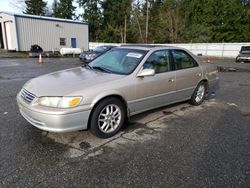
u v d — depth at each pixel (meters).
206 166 2.97
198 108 5.48
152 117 4.73
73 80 3.65
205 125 4.40
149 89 4.20
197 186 2.58
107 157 3.12
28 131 3.81
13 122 4.17
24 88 3.68
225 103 6.05
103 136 3.65
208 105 5.78
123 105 3.87
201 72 5.50
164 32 41.19
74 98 3.22
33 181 2.58
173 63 4.77
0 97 5.88
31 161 2.96
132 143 3.55
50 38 26.56
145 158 3.12
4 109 4.89
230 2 38.84
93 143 3.50
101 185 2.54
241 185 2.61
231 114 5.12
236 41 39.34
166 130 4.10
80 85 3.45
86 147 3.37
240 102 6.20
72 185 2.53
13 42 24.52
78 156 3.12
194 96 5.51
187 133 3.99
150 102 4.30
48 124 3.18
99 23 51.53
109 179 2.65
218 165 3.00
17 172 2.72
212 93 7.03
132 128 4.13
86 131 3.90
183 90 5.05
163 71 4.53
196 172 2.83
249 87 8.51
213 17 40.34
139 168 2.88
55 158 3.04
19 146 3.32
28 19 24.22
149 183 2.60
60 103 3.18
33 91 3.40
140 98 4.08
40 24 25.33
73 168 2.84
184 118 4.75
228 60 25.70
